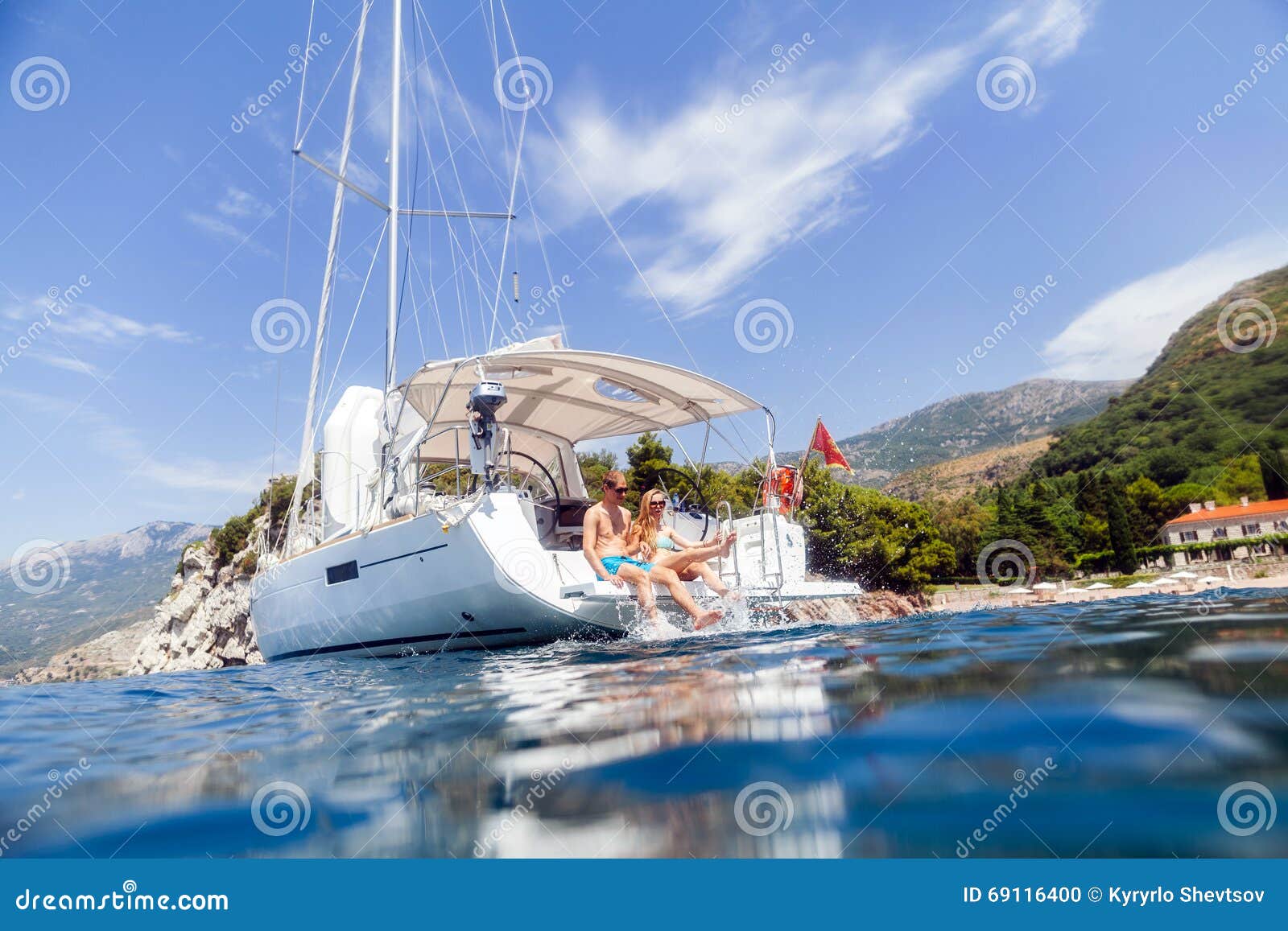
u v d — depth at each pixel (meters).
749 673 2.67
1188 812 1.05
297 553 7.24
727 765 1.48
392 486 5.98
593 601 4.64
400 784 1.58
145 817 1.51
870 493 27.44
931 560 28.17
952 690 2.03
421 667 4.27
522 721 2.15
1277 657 2.11
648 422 7.32
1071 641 2.79
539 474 7.70
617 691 2.52
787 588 5.23
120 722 2.84
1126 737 1.43
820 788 1.30
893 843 1.04
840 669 2.56
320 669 4.86
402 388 5.85
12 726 2.85
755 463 6.15
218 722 2.69
